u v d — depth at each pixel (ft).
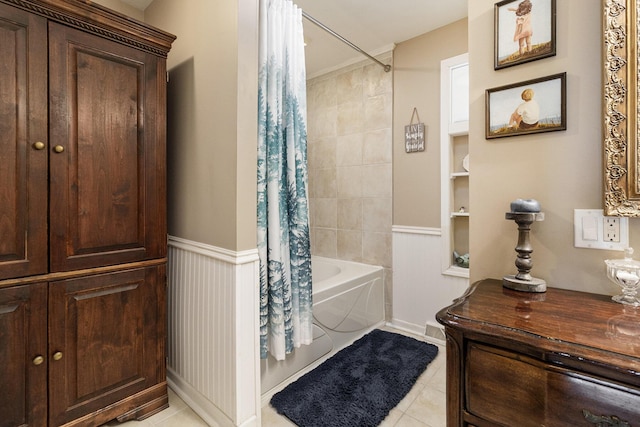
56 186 4.16
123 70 4.73
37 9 3.95
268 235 5.45
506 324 2.46
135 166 4.91
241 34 4.55
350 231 9.59
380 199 8.93
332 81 9.88
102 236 4.59
